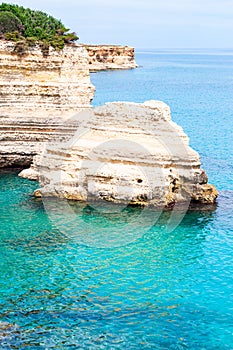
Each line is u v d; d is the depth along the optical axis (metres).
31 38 49.31
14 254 29.94
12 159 44.72
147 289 26.91
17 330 23.41
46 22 60.16
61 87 49.12
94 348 22.45
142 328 23.84
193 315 24.84
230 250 31.09
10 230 32.88
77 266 28.86
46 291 26.48
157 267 29.03
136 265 29.14
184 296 26.38
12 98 47.59
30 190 39.72
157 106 38.94
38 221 34.09
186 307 25.45
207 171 45.78
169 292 26.69
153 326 24.02
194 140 59.22
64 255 29.95
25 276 27.80
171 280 27.77
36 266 28.77
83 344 22.69
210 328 23.95
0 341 22.61
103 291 26.62
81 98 50.44
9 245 30.95
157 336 23.36
